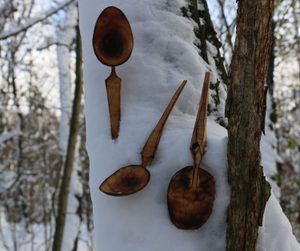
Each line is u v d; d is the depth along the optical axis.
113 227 0.94
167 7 1.16
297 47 4.89
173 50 1.10
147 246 0.90
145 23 1.12
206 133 0.97
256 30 0.84
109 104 1.02
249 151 0.85
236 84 0.86
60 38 4.05
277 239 0.93
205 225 0.90
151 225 0.91
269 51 0.86
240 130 0.86
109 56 1.00
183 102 1.05
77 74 3.58
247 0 0.85
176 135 0.98
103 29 1.00
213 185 0.90
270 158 2.78
